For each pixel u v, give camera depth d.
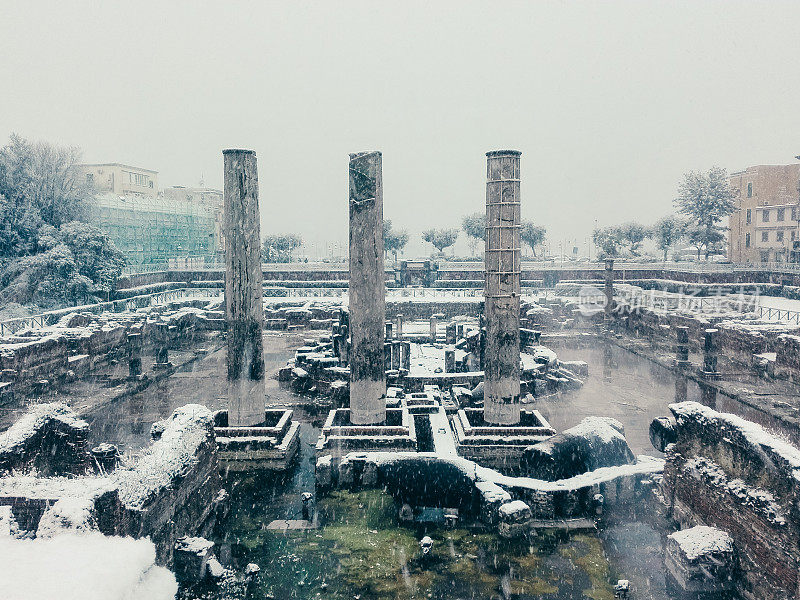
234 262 21.81
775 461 12.26
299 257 108.19
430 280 67.44
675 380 33.69
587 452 18.59
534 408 27.94
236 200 21.64
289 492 19.16
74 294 48.06
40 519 11.25
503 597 13.08
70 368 32.75
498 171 22.16
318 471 19.45
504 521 15.87
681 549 13.20
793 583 11.41
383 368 22.78
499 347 22.58
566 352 43.34
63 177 54.69
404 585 13.59
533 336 37.34
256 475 20.61
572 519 16.62
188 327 48.94
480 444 21.55
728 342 36.66
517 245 22.45
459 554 14.98
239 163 21.61
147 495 12.93
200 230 86.06
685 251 113.56
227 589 13.40
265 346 46.53
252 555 15.02
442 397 27.33
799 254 68.81
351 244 22.23
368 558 14.81
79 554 10.18
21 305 45.00
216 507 16.78
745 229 76.69
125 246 66.19
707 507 14.42
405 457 17.19
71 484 12.18
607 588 13.39
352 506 18.02
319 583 13.70
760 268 62.41
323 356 34.16
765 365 32.56
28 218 50.03
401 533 16.16
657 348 43.53
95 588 9.24
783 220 70.62
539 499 16.66
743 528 12.98
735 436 13.72
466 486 16.48
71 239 49.44
